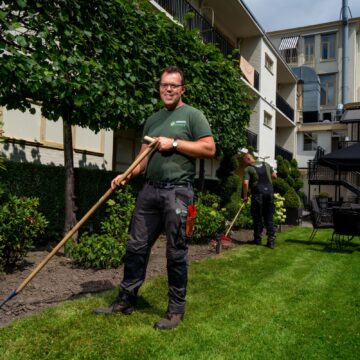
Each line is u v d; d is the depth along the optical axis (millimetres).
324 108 27844
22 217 4582
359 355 2809
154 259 5715
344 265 6016
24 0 4176
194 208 3193
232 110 9141
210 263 5609
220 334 3051
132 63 5836
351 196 21438
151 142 3088
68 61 4633
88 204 7008
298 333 3176
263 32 18484
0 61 4008
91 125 5484
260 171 7656
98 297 3697
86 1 5070
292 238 9148
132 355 2637
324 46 27906
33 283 4129
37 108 7531
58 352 2631
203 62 8055
